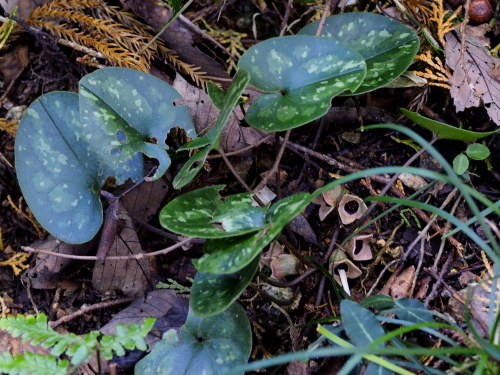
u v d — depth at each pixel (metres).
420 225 0.43
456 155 0.45
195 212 0.37
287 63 0.40
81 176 0.41
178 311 0.42
